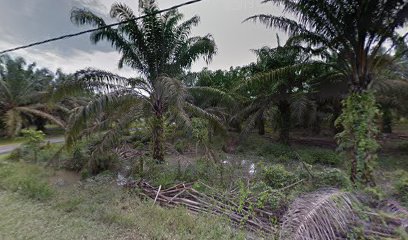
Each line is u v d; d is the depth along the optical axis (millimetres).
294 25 5699
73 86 5641
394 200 3820
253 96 11883
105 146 6676
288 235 2602
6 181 5418
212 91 7539
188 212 3957
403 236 2783
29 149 8625
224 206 4078
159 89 6816
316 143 13078
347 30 5023
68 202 4309
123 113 6867
